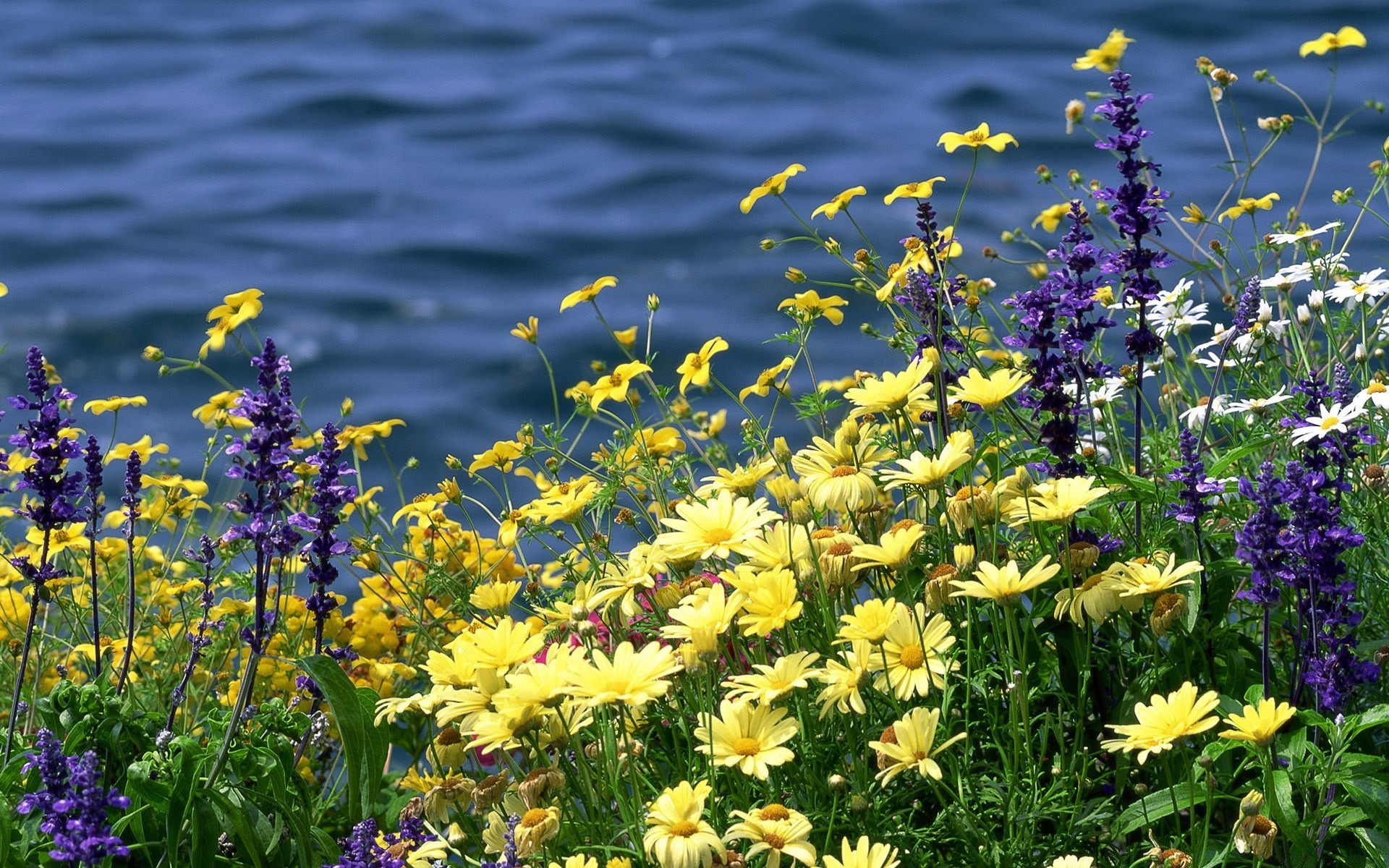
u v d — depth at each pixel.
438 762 4.02
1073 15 60.91
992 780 3.82
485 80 60.88
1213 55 51.81
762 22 64.06
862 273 5.37
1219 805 3.99
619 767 3.77
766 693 3.54
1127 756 3.99
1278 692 4.23
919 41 60.06
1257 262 5.89
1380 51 48.72
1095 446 5.02
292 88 60.91
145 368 33.59
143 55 68.62
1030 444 5.17
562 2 73.25
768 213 41.38
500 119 54.88
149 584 6.13
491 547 5.71
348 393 31.50
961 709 4.16
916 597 4.36
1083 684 3.87
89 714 4.14
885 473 4.07
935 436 5.08
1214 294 13.52
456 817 3.89
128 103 60.66
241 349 5.50
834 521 4.78
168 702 5.34
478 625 4.87
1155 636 3.90
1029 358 4.67
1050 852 3.75
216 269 40.56
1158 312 5.73
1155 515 4.48
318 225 44.62
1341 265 5.54
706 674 3.64
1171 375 5.75
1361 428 4.45
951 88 52.69
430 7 73.81
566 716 3.73
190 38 71.25
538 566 5.64
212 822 3.90
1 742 4.35
